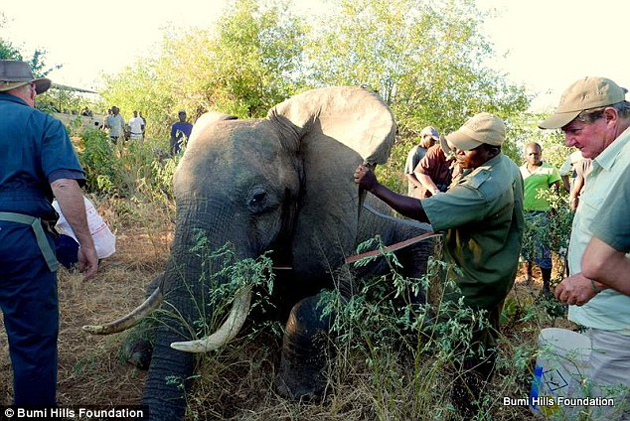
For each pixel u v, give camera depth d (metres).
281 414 3.87
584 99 3.13
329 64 16.70
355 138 4.21
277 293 4.70
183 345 3.32
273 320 4.73
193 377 3.47
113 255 7.34
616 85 3.15
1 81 3.53
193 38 23.53
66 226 6.62
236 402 4.04
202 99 23.77
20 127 3.38
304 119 4.42
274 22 22.88
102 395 4.08
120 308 5.79
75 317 5.52
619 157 3.08
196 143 4.09
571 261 3.41
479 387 3.82
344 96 4.38
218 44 23.00
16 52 12.19
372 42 16.47
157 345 3.56
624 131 3.11
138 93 30.28
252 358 4.39
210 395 4.02
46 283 3.41
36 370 3.39
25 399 3.39
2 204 3.32
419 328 3.42
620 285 2.69
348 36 16.50
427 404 3.43
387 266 5.79
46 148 3.40
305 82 17.52
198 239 3.57
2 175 3.35
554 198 6.46
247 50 22.70
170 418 3.39
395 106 16.38
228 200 3.80
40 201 3.43
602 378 3.12
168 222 7.99
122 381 4.25
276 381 4.18
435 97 16.45
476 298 3.91
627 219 2.62
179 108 24.23
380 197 3.81
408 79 16.45
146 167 10.69
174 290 3.64
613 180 3.08
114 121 17.39
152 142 12.21
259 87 23.03
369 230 5.58
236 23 22.44
